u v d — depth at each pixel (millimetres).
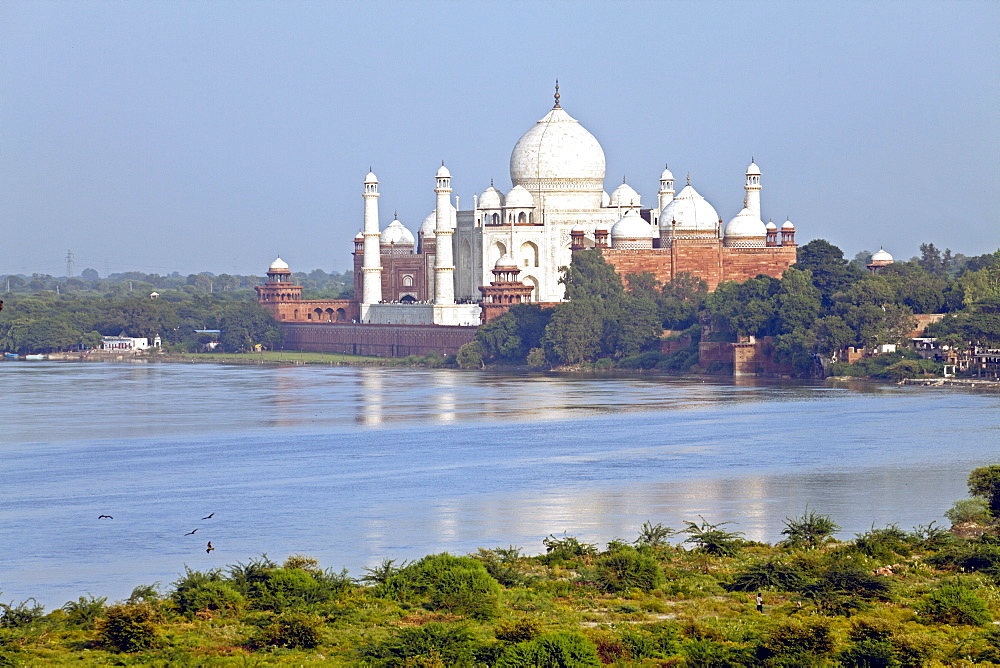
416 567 156625
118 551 175125
